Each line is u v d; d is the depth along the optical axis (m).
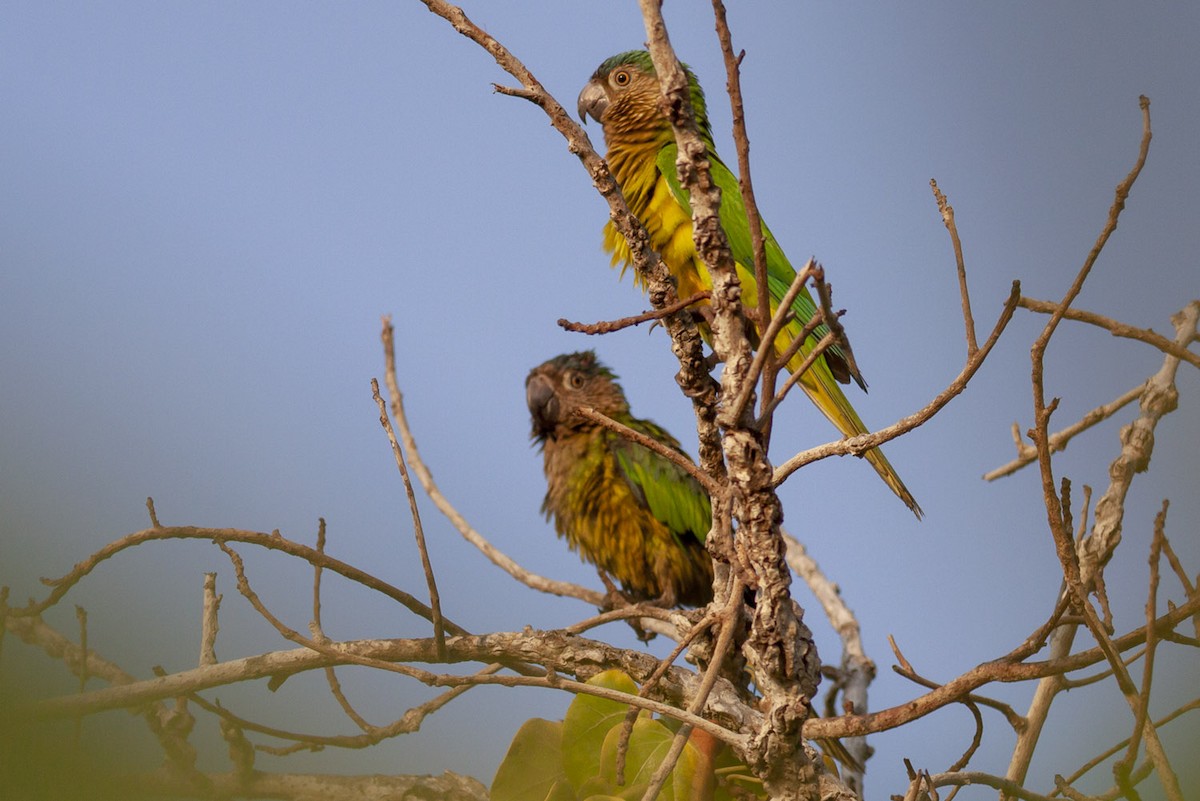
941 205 5.66
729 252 5.70
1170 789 5.82
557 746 7.46
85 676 7.07
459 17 6.25
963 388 5.38
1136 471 8.23
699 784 7.02
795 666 5.97
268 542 7.47
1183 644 6.22
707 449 6.35
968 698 7.40
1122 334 7.72
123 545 7.42
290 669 7.50
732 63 5.39
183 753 7.43
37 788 5.19
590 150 6.26
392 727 7.59
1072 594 5.97
